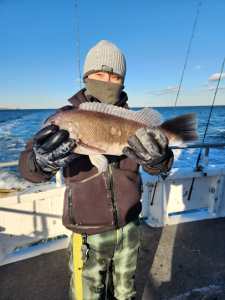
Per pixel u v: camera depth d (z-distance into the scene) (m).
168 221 4.29
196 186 4.52
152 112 2.05
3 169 11.18
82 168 1.94
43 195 3.61
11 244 3.52
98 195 1.94
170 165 1.97
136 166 2.10
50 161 1.58
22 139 19.91
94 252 2.01
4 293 2.92
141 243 3.81
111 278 2.31
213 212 4.58
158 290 2.94
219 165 4.64
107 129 1.91
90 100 2.00
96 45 1.97
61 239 3.80
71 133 1.83
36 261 3.42
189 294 2.88
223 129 21.67
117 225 1.98
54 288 3.00
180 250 3.67
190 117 2.04
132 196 2.02
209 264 3.38
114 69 1.92
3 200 3.43
